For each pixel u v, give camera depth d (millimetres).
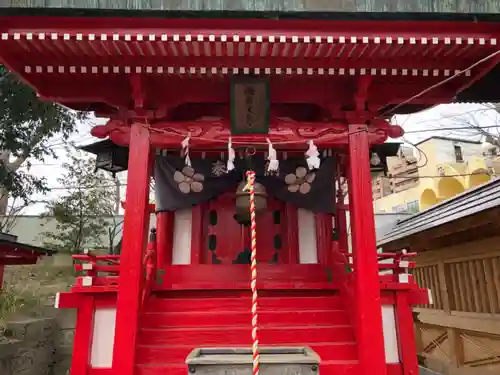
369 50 6000
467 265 10859
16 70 6355
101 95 7039
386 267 7617
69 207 19844
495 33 5828
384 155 10945
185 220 9195
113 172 11086
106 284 7320
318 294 8172
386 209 30109
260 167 8484
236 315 7250
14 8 5449
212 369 4805
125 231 6562
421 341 14156
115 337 6195
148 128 6949
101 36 5633
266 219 9266
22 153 16641
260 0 5859
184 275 8570
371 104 7141
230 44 5805
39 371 14344
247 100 6719
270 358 4883
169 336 6801
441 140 25859
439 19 5664
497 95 8273
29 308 16750
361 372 6250
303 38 5688
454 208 10695
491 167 21922
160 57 6242
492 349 9922
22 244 11961
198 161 8586
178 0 5824
